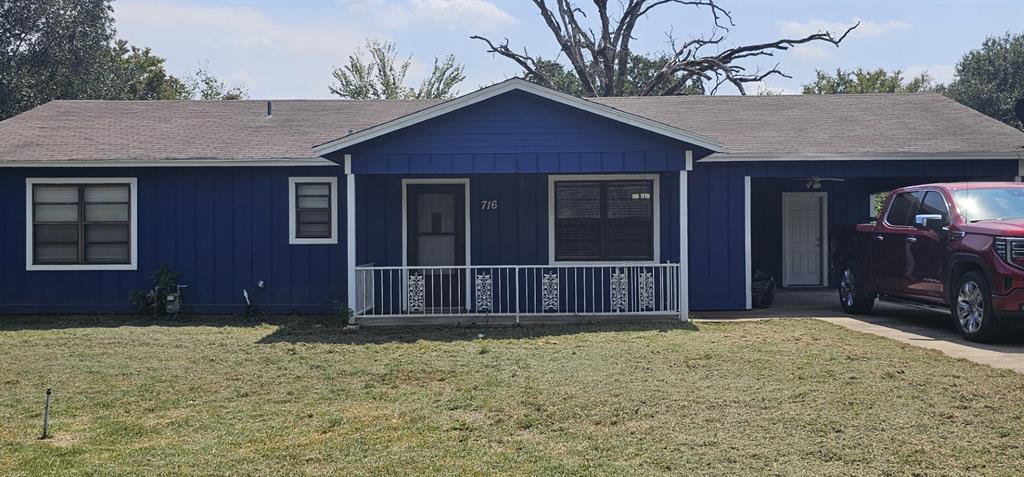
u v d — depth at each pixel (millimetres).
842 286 14375
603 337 11602
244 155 14930
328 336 12156
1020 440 6328
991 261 10297
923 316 13672
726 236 15117
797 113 17688
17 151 15070
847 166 15008
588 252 15016
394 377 9102
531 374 9016
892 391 7844
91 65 41312
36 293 15156
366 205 15289
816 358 9562
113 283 15172
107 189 15188
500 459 6172
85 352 10891
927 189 12211
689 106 18609
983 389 7840
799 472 5754
